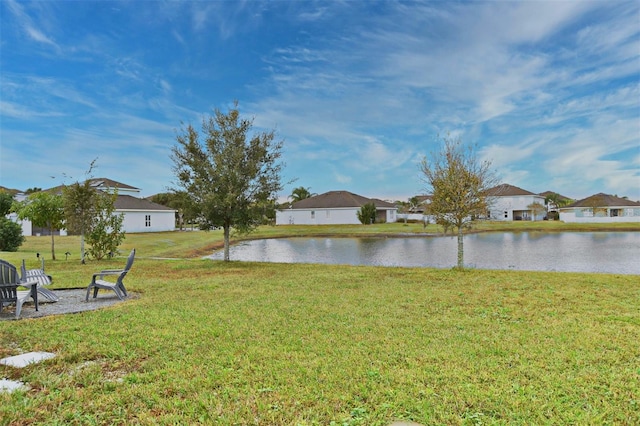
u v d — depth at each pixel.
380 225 52.12
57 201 16.94
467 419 3.09
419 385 3.76
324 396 3.54
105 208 17.28
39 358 4.54
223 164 15.52
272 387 3.72
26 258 17.80
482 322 6.19
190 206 15.76
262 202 16.09
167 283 10.46
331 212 56.66
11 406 3.29
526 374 4.05
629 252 22.17
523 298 8.16
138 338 5.30
